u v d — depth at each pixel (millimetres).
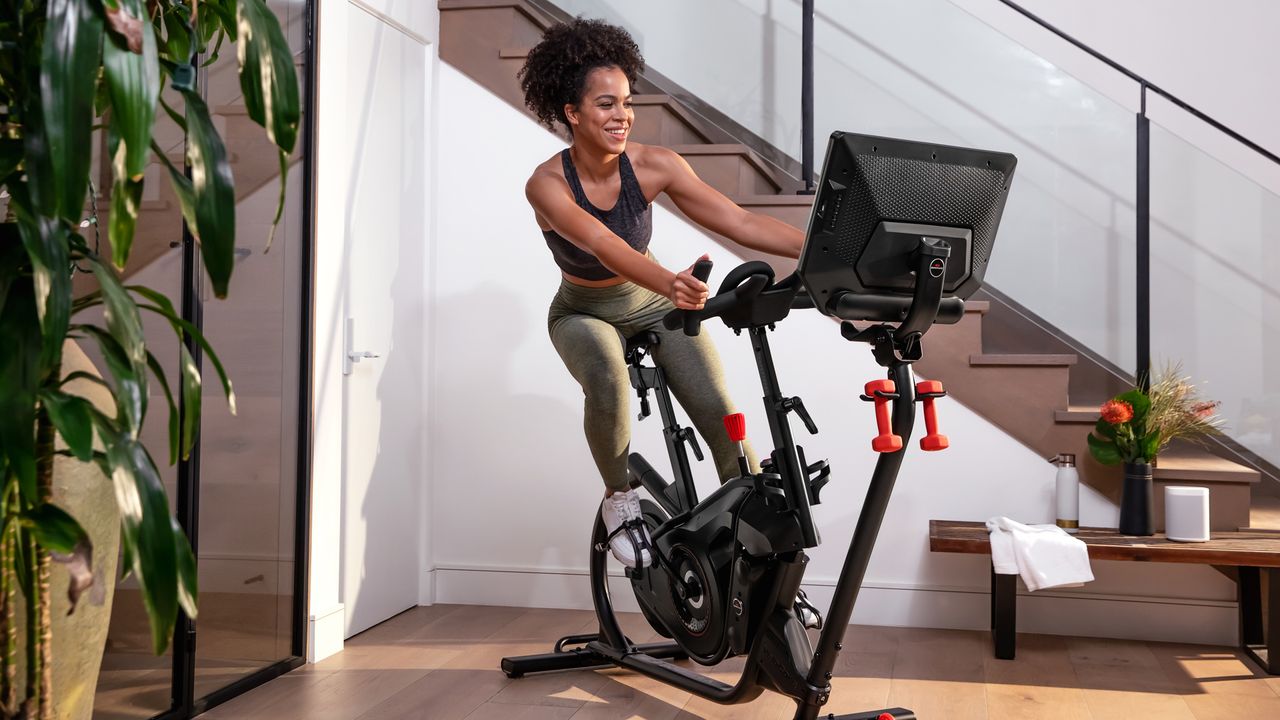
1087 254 3607
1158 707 2729
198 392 1507
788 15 3760
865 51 3717
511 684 2879
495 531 3850
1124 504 3291
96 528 1693
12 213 1443
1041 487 3477
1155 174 3564
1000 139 3646
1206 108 4387
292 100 1458
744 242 2598
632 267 2221
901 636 3455
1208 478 3305
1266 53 4348
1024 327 3660
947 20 3676
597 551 2982
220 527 2650
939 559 3566
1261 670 3082
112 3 1213
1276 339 3504
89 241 2141
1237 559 2984
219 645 2670
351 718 2561
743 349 3670
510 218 3812
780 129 3777
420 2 3734
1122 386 3588
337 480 3186
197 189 1351
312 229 3004
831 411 3615
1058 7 4496
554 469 3807
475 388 3852
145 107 1236
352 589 3361
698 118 3836
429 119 3854
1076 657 3230
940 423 3547
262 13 1441
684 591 2564
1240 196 3516
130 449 1295
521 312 3814
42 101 1179
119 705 2305
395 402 3639
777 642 2279
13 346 1249
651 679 2957
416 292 3793
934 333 3541
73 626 1685
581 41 2523
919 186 1950
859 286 2000
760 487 2354
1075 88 3607
